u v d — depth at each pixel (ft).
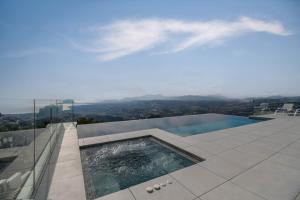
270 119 27.94
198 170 8.52
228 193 6.30
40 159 9.06
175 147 13.41
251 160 9.86
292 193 6.23
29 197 6.40
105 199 6.03
